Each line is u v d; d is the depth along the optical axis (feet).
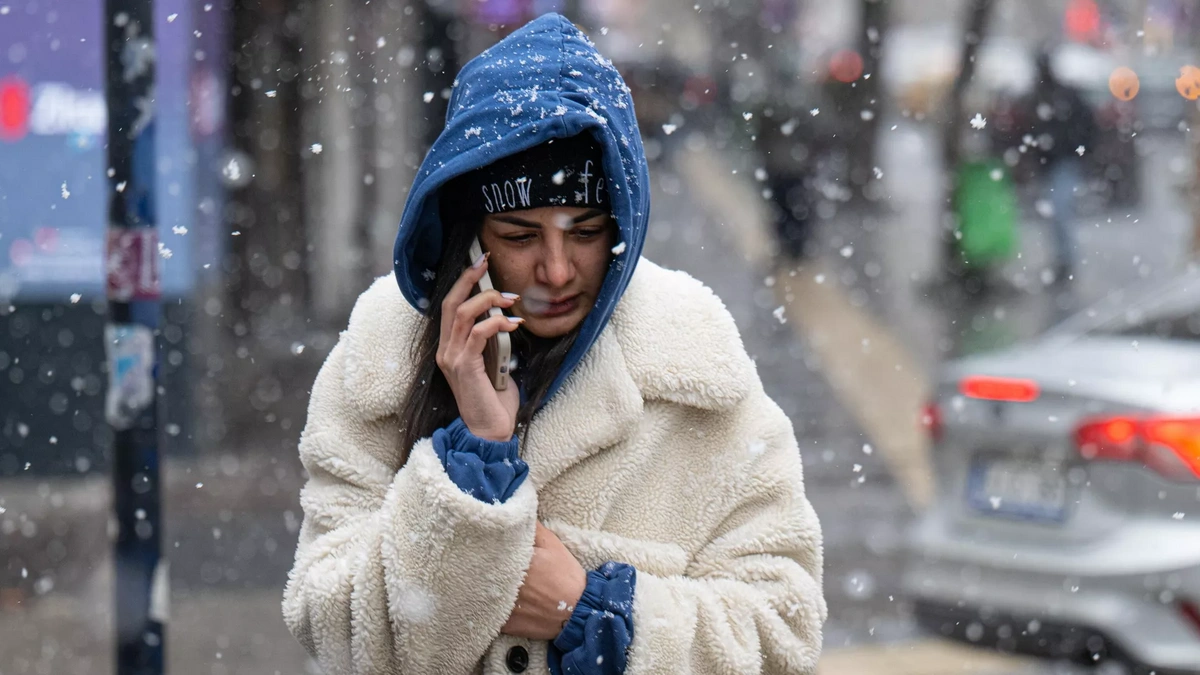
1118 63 227.20
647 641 19.89
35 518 72.18
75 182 78.28
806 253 154.30
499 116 19.21
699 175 246.27
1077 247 158.81
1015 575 47.88
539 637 20.11
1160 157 211.00
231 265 100.99
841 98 184.55
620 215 19.33
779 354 110.52
